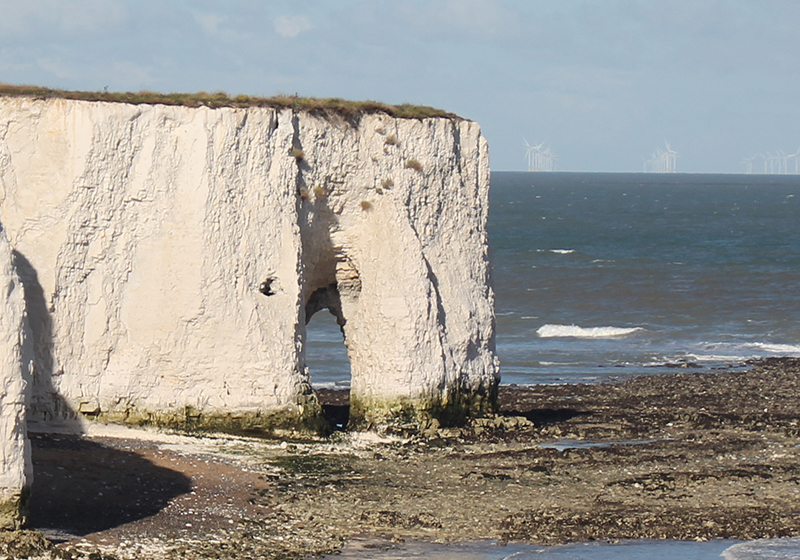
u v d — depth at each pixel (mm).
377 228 59156
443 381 58719
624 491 47562
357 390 58844
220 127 54594
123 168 53625
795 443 57500
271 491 46188
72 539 37438
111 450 49156
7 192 52531
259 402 54625
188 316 53969
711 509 45125
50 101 52938
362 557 38750
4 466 35531
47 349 51969
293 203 56469
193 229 54094
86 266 52938
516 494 46969
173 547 38062
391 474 49781
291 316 55906
